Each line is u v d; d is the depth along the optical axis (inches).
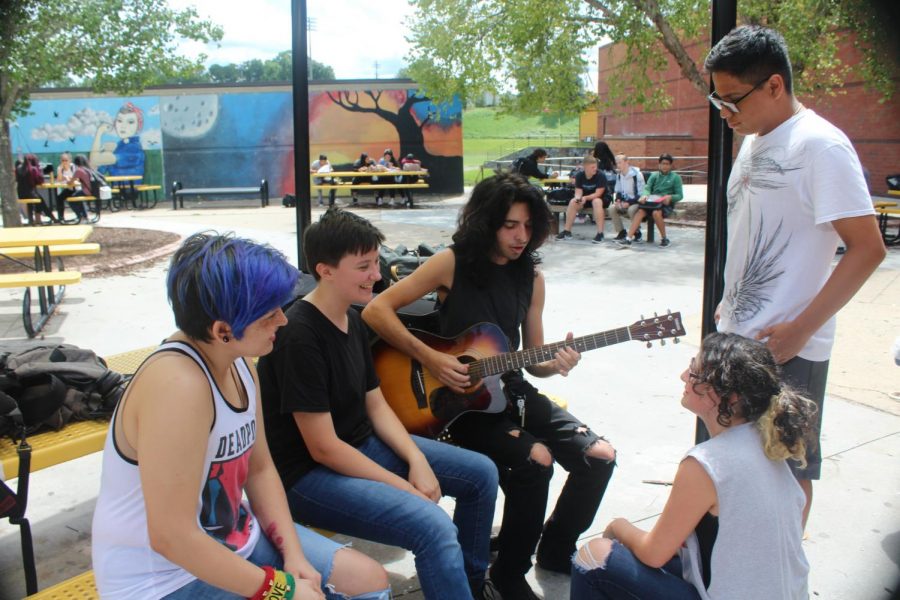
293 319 93.4
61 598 84.3
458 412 110.4
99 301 298.7
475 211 110.0
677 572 83.1
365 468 92.4
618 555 83.2
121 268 373.7
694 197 743.7
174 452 63.1
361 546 126.6
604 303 292.8
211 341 67.5
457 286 111.9
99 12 444.1
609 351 229.6
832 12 452.8
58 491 143.9
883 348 229.6
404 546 88.0
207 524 70.1
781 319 97.7
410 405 111.9
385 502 88.5
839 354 224.7
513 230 108.8
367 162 739.4
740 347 77.1
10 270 378.9
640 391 195.5
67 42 450.3
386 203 738.8
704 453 76.2
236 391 72.9
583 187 469.4
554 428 112.7
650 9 455.5
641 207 438.0
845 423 173.0
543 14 455.8
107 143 824.9
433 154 828.6
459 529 101.7
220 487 70.1
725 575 75.7
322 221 93.9
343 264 92.2
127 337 245.8
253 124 834.8
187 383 64.5
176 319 67.3
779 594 75.0
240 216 662.5
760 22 449.7
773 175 95.7
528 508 104.8
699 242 452.4
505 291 113.8
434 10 510.0
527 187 108.8
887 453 157.2
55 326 260.5
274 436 95.7
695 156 950.4
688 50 882.1
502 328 113.8
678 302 293.1
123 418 65.6
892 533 126.7
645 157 946.1
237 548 73.4
